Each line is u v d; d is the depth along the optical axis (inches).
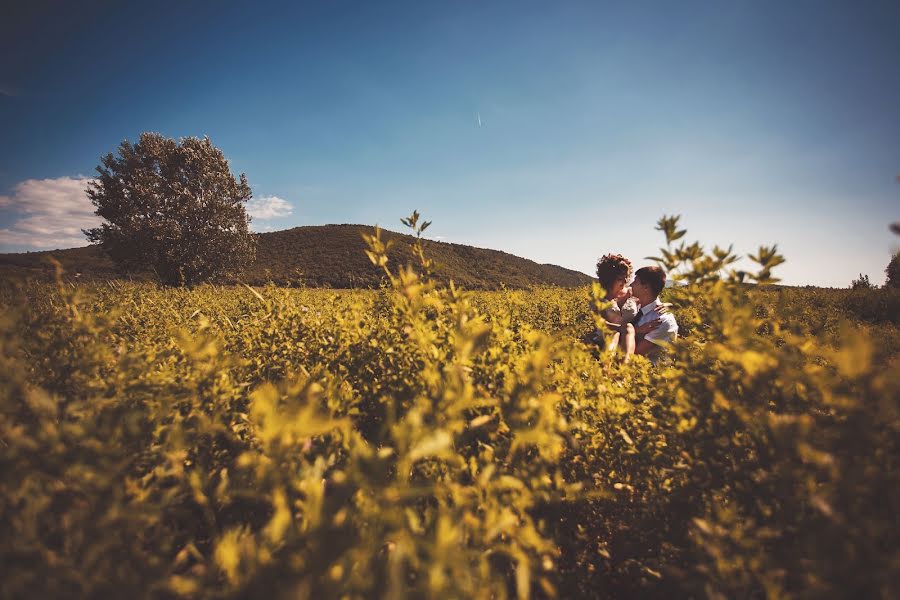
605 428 66.9
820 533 33.5
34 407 40.1
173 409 55.6
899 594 28.5
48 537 39.0
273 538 30.5
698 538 41.4
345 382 69.6
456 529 31.2
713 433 49.1
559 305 317.7
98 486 35.7
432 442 31.6
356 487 34.4
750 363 43.9
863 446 35.9
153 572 33.1
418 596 27.9
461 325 51.4
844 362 36.7
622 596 55.3
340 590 28.6
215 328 102.7
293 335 93.3
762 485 41.2
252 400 54.9
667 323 153.4
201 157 2123.5
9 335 50.1
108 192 1962.4
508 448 52.3
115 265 1930.4
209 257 2027.6
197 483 38.0
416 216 75.2
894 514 33.9
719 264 55.4
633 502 60.4
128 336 103.7
